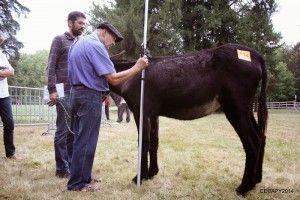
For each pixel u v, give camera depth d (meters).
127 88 4.23
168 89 4.04
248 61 3.87
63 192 3.75
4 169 4.79
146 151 4.25
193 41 22.73
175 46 21.36
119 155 5.91
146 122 4.20
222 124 12.51
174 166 5.12
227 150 6.63
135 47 21.17
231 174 4.75
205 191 3.94
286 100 49.09
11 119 5.36
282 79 45.53
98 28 3.81
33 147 6.61
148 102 4.16
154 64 4.18
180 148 6.77
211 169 5.00
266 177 4.59
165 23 20.84
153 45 21.17
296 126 12.77
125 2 22.75
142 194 3.82
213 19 21.75
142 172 4.28
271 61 25.48
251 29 23.77
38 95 10.72
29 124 10.07
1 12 27.75
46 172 4.70
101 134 8.76
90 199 3.55
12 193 3.69
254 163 3.87
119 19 20.84
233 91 3.84
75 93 3.65
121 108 12.20
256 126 4.11
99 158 5.62
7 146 5.41
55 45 4.42
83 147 3.69
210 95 3.94
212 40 23.61
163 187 4.08
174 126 11.40
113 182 4.27
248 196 3.80
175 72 4.03
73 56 3.67
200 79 3.92
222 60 3.87
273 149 6.86
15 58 28.88
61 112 4.44
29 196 3.62
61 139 4.47
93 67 3.61
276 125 13.23
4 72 5.12
